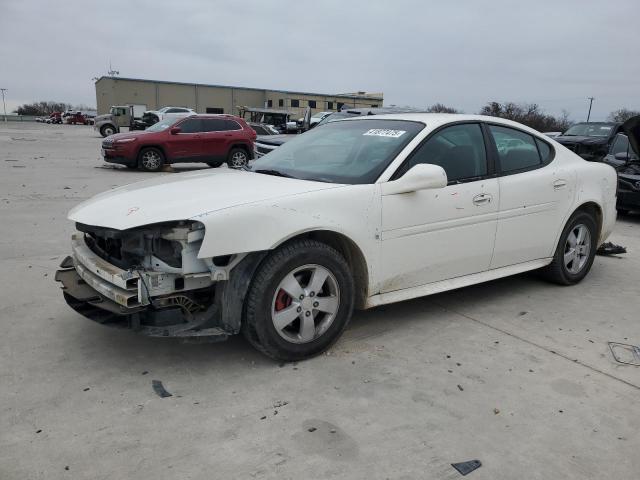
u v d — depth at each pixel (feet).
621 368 11.46
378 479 7.82
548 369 11.32
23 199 30.12
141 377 10.57
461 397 10.11
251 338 10.86
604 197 16.99
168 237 9.98
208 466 7.99
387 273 12.30
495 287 16.67
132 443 8.48
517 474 8.02
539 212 15.11
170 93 226.17
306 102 238.48
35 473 7.74
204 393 10.02
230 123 52.70
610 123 51.88
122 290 10.11
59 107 389.19
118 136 48.70
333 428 9.02
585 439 8.93
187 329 10.29
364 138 13.65
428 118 13.80
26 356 11.32
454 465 8.18
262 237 10.26
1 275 16.46
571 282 16.85
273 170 13.53
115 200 11.61
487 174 13.96
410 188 11.96
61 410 9.34
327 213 11.13
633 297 16.06
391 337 12.73
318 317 11.76
